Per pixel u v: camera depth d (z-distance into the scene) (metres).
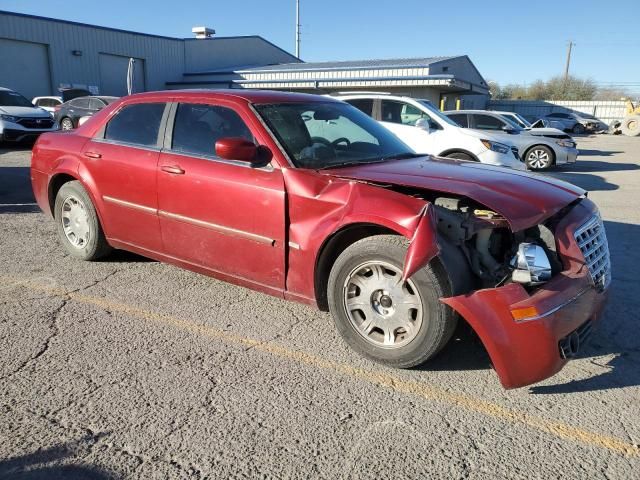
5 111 15.90
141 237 4.57
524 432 2.73
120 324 3.90
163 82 33.97
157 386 3.10
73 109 19.77
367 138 4.36
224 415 2.83
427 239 2.84
